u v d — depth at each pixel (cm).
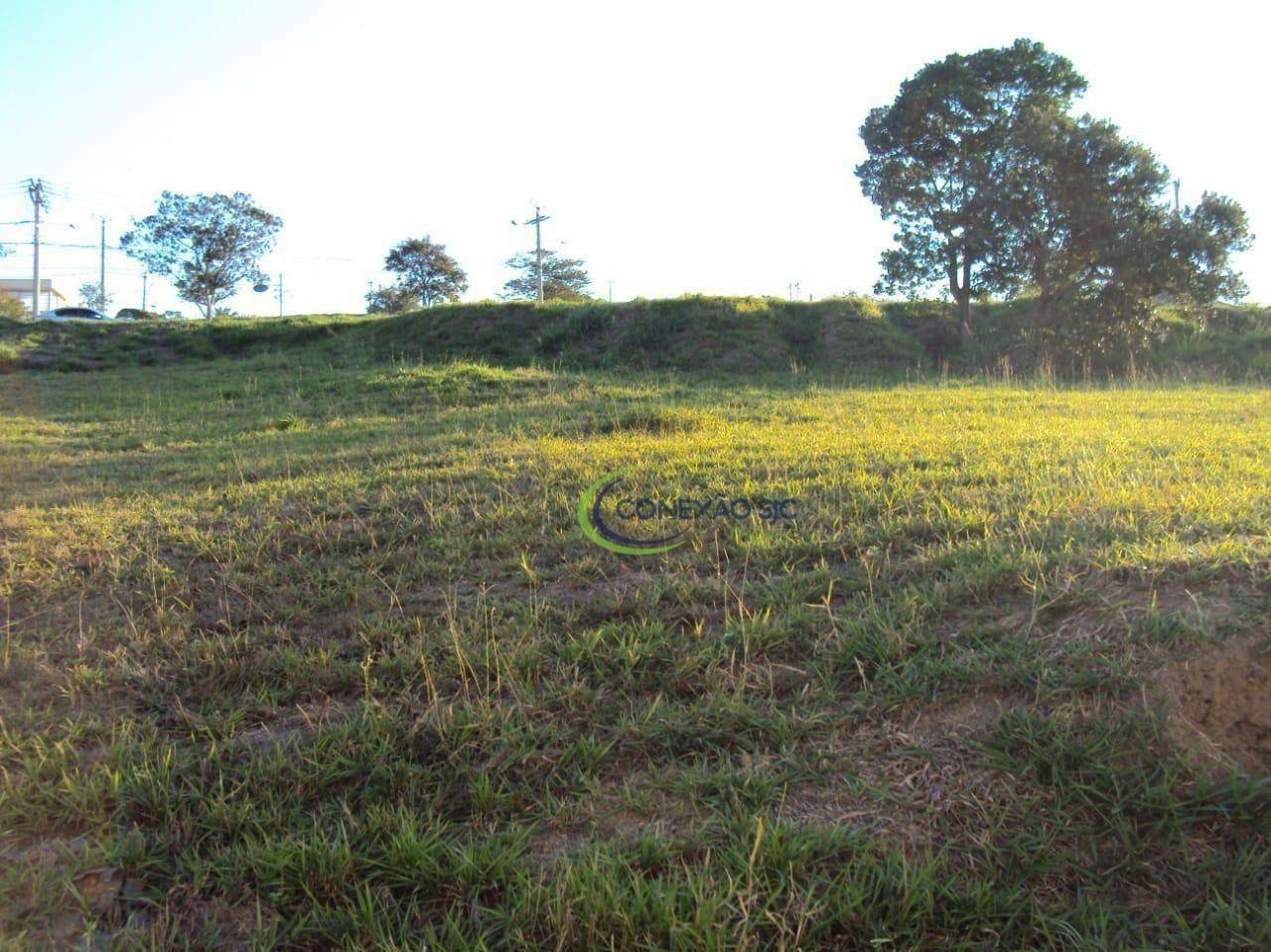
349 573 524
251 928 283
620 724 357
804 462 712
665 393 1338
